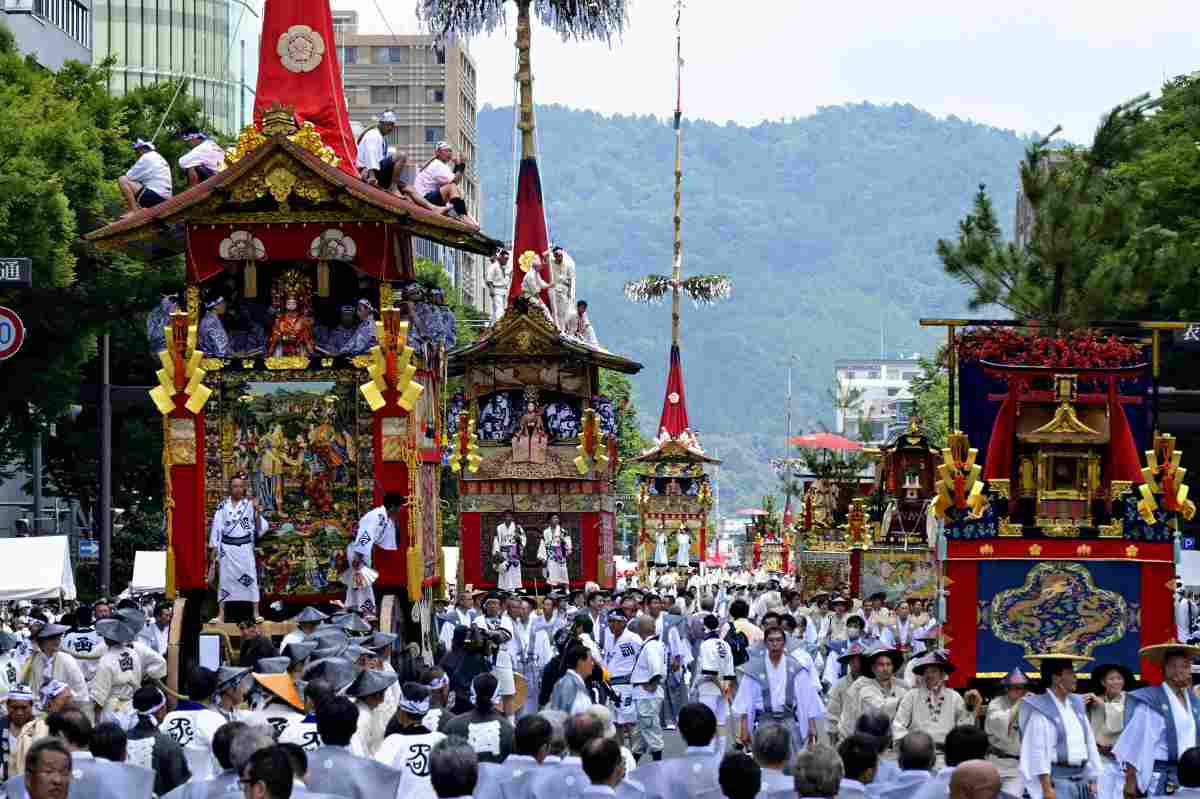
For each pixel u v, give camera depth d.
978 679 31.11
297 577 33.75
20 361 53.72
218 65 134.25
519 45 62.53
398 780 16.41
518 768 17.20
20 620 39.12
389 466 32.97
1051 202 35.47
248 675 21.59
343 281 35.62
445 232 34.06
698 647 37.09
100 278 53.66
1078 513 31.73
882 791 16.66
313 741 18.34
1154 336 32.81
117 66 127.94
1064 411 31.55
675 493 90.06
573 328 61.84
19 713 21.39
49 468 72.88
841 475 70.56
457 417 57.09
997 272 36.00
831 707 27.00
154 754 18.03
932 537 33.53
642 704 32.44
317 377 33.75
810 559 65.62
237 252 33.41
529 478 57.34
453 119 190.75
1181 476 31.11
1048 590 31.25
